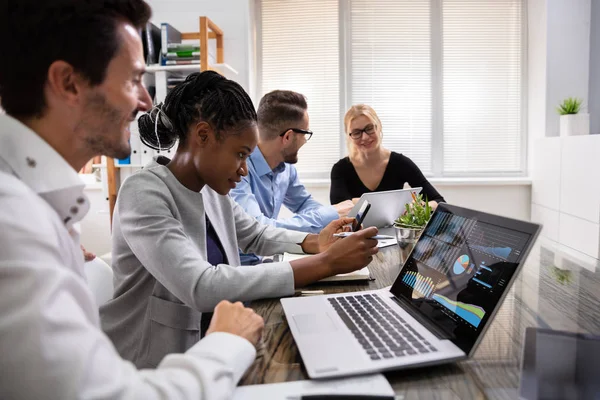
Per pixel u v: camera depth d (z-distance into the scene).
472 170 3.95
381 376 0.62
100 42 0.57
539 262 1.31
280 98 1.97
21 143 0.56
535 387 0.56
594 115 3.51
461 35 3.86
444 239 0.91
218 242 1.27
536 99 3.74
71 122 0.59
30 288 0.44
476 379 0.62
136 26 0.63
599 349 0.66
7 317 0.42
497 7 3.84
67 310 0.45
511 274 0.67
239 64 3.65
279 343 0.76
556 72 3.58
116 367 0.47
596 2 3.45
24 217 0.47
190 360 0.55
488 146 3.94
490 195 3.75
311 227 1.77
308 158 3.96
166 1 3.61
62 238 0.55
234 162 1.07
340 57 3.87
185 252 0.98
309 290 1.06
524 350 0.66
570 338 0.71
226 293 0.95
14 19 0.54
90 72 0.57
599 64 3.43
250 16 3.75
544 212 3.51
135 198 1.03
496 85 3.89
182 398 0.50
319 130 3.93
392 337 0.72
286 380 0.63
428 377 0.63
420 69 3.89
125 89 0.60
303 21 3.87
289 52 3.90
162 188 1.06
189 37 3.40
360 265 1.05
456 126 3.92
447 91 3.90
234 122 1.03
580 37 3.54
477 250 0.79
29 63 0.55
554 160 3.35
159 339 1.06
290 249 1.39
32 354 0.42
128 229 1.01
